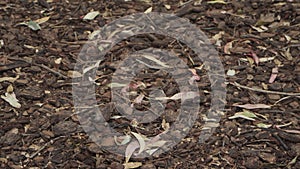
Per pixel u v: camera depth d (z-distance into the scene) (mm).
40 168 1714
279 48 2051
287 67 1980
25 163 1727
